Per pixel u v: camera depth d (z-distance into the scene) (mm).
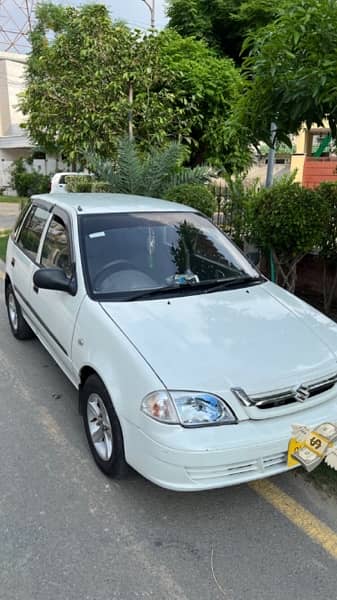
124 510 2729
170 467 2422
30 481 2951
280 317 3213
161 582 2270
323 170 17656
